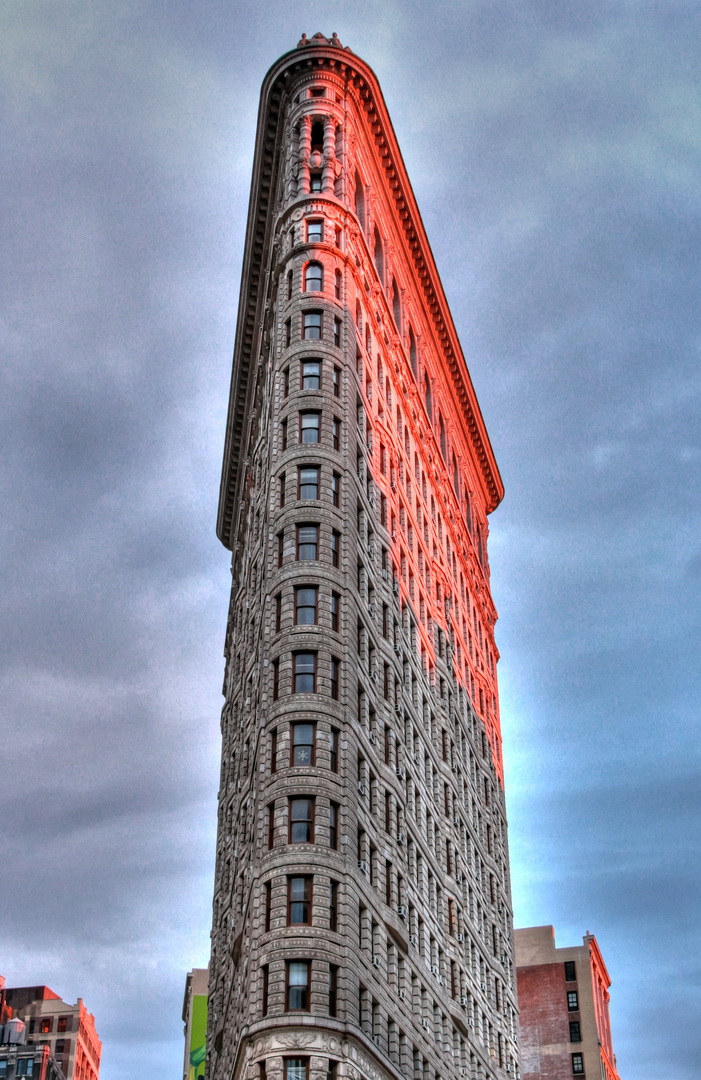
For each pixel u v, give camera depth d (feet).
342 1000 190.29
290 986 189.26
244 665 288.92
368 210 311.88
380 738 240.94
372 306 296.10
